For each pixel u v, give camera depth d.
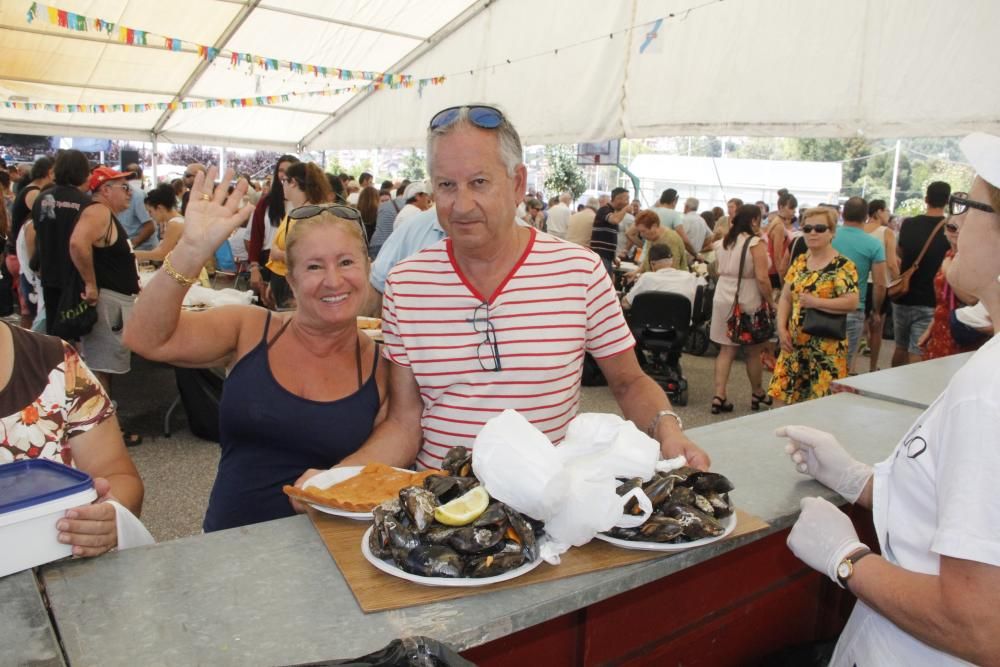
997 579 0.81
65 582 1.00
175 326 1.52
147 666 0.82
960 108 4.92
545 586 1.02
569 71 8.20
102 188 3.99
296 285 1.58
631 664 1.49
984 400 0.85
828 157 22.17
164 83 11.09
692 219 8.66
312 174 4.39
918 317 5.22
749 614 1.72
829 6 5.64
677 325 5.37
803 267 4.18
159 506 3.32
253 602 0.96
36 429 1.25
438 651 0.81
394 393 1.68
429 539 1.03
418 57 10.54
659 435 1.51
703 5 6.64
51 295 4.00
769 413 2.02
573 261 1.60
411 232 3.30
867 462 1.61
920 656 1.06
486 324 1.56
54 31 8.84
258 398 1.63
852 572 1.03
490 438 1.07
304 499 1.23
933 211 5.12
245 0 8.77
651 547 1.11
